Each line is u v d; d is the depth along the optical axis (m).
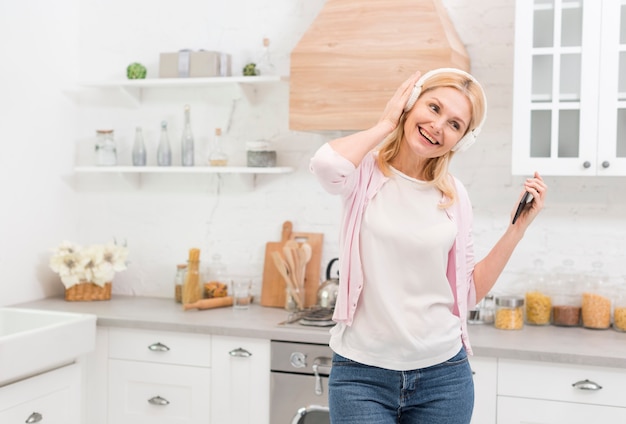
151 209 4.20
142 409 3.54
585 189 3.55
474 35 3.66
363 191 2.19
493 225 3.67
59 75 4.15
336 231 3.90
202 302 3.76
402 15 3.35
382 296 2.14
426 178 2.24
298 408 3.29
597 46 3.19
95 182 4.27
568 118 3.23
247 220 4.04
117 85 4.01
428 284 2.17
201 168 3.84
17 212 3.89
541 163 3.26
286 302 3.77
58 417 3.28
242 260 4.05
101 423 3.59
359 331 2.18
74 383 3.37
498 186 3.66
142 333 3.52
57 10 4.12
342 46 3.40
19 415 3.07
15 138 3.86
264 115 3.99
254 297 4.02
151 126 4.16
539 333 3.32
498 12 3.63
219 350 3.40
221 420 3.41
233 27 4.03
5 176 3.81
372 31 3.38
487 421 3.09
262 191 4.01
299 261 3.76
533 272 3.61
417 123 2.14
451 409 2.21
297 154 3.95
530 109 3.26
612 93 3.18
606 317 3.40
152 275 4.20
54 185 4.13
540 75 3.25
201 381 3.44
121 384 3.55
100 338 3.58
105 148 4.06
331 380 2.25
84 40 4.26
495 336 3.24
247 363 3.36
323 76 3.42
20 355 3.00
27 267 3.96
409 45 3.30
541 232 3.61
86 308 3.77
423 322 2.16
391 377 2.18
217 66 3.90
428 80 2.16
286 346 3.29
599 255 3.54
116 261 4.01
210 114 4.07
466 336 2.30
